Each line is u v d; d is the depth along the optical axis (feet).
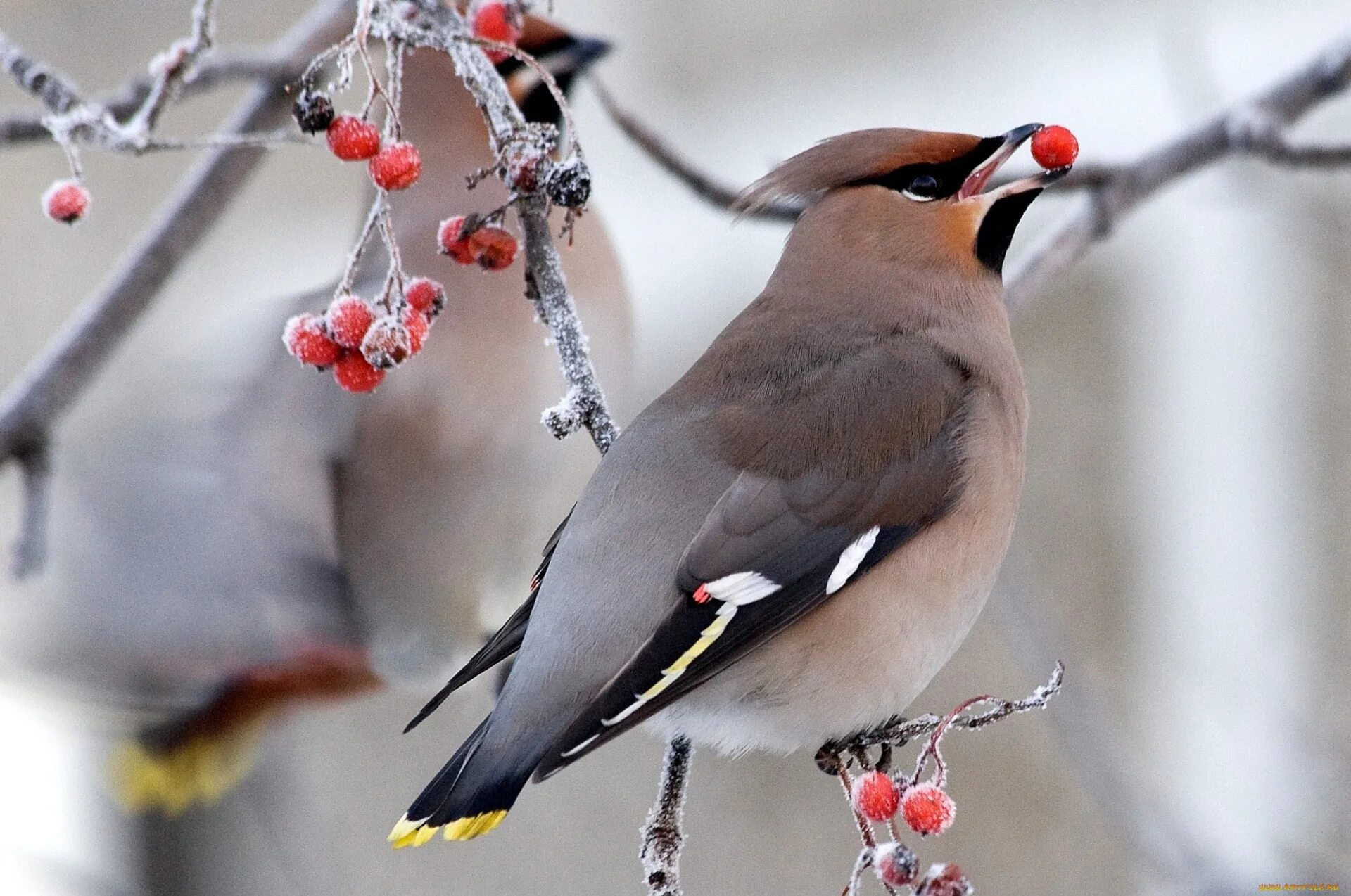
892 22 53.06
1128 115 48.52
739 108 54.49
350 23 34.55
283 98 35.14
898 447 26.91
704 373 27.91
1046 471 44.96
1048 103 50.08
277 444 36.01
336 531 36.09
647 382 50.60
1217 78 46.47
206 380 36.73
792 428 26.76
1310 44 45.93
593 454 43.70
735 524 25.79
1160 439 44.60
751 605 25.44
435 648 36.86
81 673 35.12
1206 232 44.32
